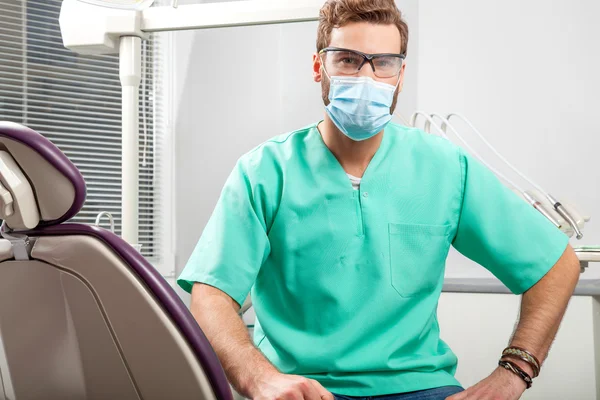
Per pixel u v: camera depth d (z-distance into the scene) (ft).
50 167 2.32
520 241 4.32
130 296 2.38
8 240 2.45
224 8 6.32
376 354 4.05
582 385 6.74
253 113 9.43
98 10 6.51
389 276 4.18
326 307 4.15
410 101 9.50
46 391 2.59
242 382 3.43
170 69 9.93
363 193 4.26
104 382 2.50
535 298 4.24
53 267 2.41
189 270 4.09
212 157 9.61
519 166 9.00
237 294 4.02
